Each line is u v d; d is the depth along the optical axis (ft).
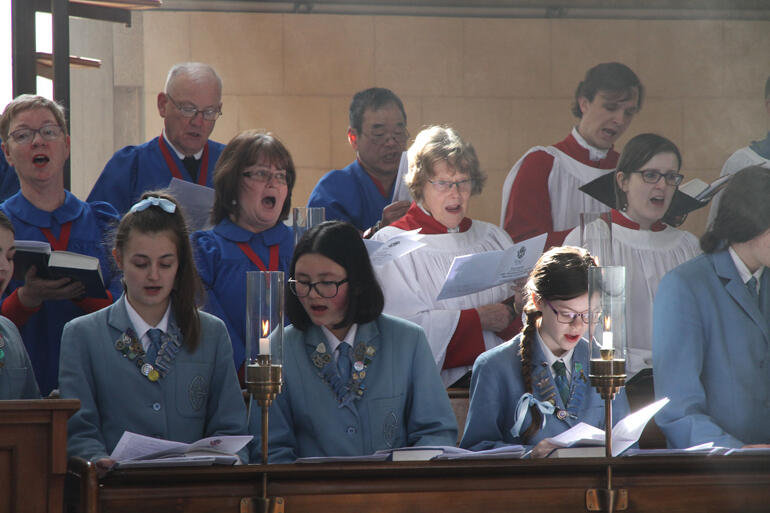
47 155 24.57
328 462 16.94
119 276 25.00
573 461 17.46
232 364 19.39
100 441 17.97
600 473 17.81
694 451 18.08
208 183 29.81
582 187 32.09
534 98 32.86
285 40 32.40
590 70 33.06
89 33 31.09
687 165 32.37
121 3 30.96
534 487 17.60
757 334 25.26
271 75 32.30
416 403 19.65
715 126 32.68
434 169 29.45
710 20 33.22
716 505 18.19
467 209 30.37
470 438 20.10
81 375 18.25
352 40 32.48
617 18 33.22
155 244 18.43
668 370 25.17
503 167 32.30
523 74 32.91
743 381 25.14
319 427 19.02
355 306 19.38
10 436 15.57
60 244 24.68
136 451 16.25
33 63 30.45
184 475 16.34
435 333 27.86
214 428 18.90
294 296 19.66
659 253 31.30
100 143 31.07
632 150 32.14
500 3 32.96
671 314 25.57
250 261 25.36
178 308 19.02
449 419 19.63
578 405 20.25
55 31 29.91
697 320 25.44
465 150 29.86
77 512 17.79
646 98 32.89
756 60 33.24
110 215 26.03
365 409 19.21
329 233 19.27
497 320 27.96
